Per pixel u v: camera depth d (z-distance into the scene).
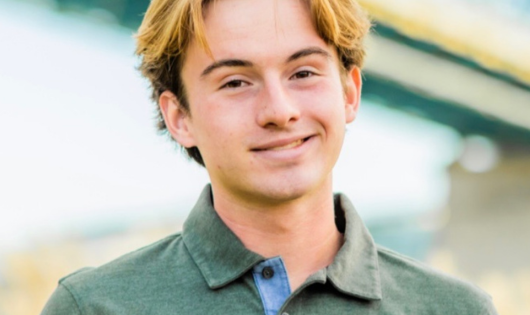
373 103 7.11
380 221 11.04
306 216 2.23
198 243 2.25
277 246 2.24
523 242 9.51
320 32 2.19
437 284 2.32
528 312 9.27
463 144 9.25
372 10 5.74
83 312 2.16
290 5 2.16
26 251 7.33
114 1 4.66
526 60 7.12
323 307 2.15
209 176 2.30
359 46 2.44
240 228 2.25
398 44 6.29
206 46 2.14
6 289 7.13
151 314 2.13
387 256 2.38
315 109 2.14
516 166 9.62
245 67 2.12
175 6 2.25
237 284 2.16
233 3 2.14
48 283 7.25
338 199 2.45
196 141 2.29
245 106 2.12
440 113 7.62
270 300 2.13
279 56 2.12
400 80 6.59
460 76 6.92
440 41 6.39
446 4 6.47
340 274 2.19
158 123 2.65
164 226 8.73
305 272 2.25
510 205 9.66
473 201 9.89
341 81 2.36
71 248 7.54
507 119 8.05
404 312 2.23
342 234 2.39
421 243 10.54
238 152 2.12
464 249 9.90
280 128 2.10
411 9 6.04
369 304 2.20
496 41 6.90
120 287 2.19
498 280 9.59
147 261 2.27
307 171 2.13
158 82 2.41
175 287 2.18
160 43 2.30
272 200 2.14
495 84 7.27
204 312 2.12
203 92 2.18
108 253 8.18
